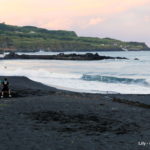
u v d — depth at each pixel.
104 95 29.92
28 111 17.28
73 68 91.12
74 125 14.18
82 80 50.16
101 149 10.50
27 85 38.31
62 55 172.75
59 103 20.12
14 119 15.17
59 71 76.56
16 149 10.29
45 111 17.34
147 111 18.45
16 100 21.58
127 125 14.42
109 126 14.15
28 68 87.12
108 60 150.25
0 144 10.84
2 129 13.09
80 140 11.59
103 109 18.52
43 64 115.81
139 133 12.95
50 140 11.50
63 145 10.88
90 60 153.38
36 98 22.88
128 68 89.69
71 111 17.52
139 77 55.69
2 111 17.23
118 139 11.88
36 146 10.68
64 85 42.56
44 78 52.94
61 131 12.99
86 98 24.98
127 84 44.25
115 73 69.06
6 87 25.59
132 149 10.58
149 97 29.36
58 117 15.84
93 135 12.43
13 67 90.12
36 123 14.40
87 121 15.09
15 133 12.45
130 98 28.56
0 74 59.50
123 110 18.47
